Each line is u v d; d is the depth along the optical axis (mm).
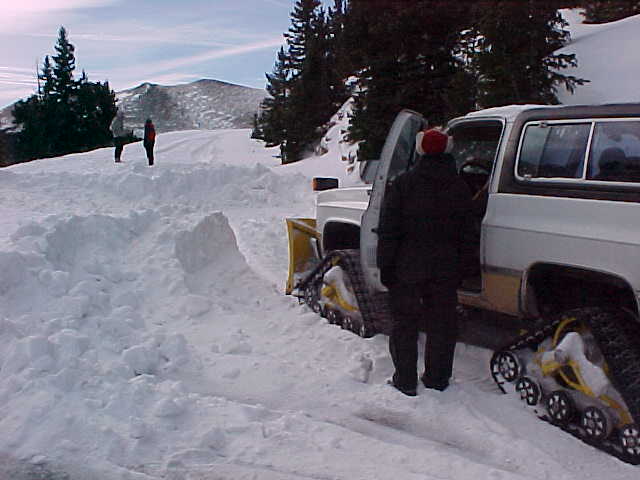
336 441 3832
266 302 6516
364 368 4891
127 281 6328
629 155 3939
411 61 18109
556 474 3510
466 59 17641
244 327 5844
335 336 5508
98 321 5238
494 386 4664
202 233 7305
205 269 7145
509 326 5062
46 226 6453
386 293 5355
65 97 51719
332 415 4258
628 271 3773
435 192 4391
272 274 8219
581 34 21094
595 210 3988
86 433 3707
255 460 3613
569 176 4227
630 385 3607
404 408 4273
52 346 4578
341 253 5758
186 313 6016
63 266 6090
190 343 5414
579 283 4422
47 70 51594
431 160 4441
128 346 5105
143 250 6840
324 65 37562
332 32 38469
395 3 17484
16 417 3781
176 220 7480
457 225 4445
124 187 14422
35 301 5367
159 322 5836
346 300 5629
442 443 3930
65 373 4230
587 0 27172
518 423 4043
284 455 3668
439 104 17703
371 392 4527
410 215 4414
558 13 16125
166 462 3551
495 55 15289
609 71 16891
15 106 53312
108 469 3439
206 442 3758
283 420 4055
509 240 4465
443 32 17719
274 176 16516
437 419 4133
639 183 3846
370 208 4969
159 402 4039
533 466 3594
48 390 4031
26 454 3518
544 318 4457
